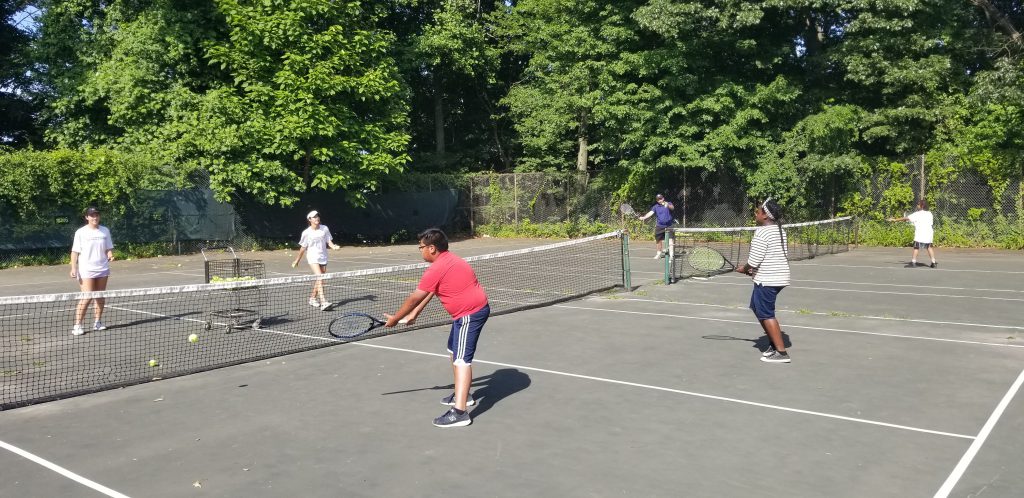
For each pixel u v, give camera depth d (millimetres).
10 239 21859
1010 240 22688
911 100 24719
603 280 16391
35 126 28969
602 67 28297
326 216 30172
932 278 16031
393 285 15883
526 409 6715
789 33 28172
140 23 26641
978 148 23328
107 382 7938
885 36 24672
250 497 4840
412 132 40812
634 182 29766
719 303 12828
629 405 6805
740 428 6129
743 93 26359
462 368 6301
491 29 37094
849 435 5934
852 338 9719
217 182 25203
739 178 27766
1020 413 6441
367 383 7703
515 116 37844
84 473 5320
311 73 25938
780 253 8281
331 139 27281
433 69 36500
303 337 10227
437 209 32844
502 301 13359
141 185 24484
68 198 22953
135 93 25531
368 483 5051
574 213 32000
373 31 29656
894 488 4887
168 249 25406
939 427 6105
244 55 26219
